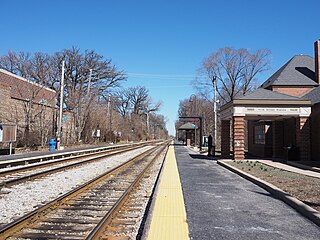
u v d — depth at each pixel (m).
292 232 6.31
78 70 67.12
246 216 7.49
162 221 6.84
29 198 9.58
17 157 21.67
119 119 81.44
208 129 67.06
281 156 25.25
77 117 52.78
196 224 6.80
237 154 22.09
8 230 6.18
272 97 22.02
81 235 6.25
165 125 181.75
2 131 25.42
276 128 25.50
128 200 9.62
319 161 19.98
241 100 21.67
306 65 29.95
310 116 21.36
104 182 13.12
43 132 38.78
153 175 15.90
